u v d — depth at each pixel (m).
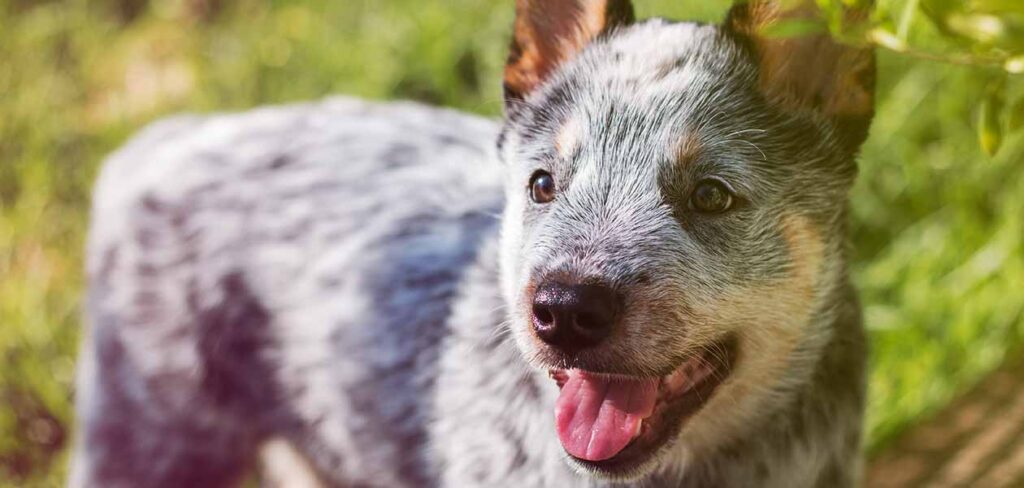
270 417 0.73
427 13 1.06
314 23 1.12
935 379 0.79
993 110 0.55
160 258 0.73
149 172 0.75
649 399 0.59
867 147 0.90
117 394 0.75
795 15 0.60
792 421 0.62
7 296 0.90
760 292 0.59
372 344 0.69
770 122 0.60
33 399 0.87
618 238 0.57
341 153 0.73
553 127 0.61
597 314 0.56
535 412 0.62
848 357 0.63
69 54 1.15
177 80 1.11
